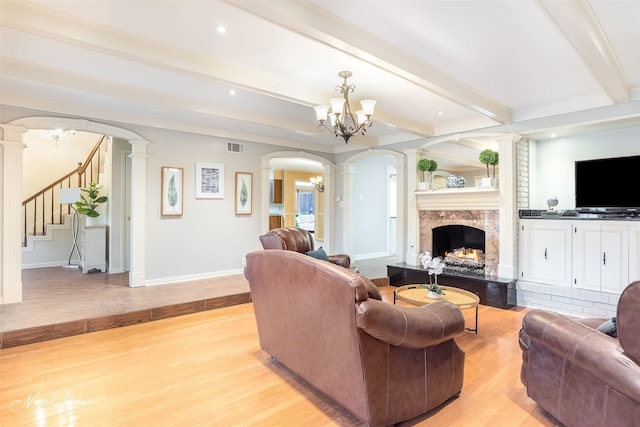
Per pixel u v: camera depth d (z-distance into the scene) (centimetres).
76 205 623
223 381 250
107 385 244
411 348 197
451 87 351
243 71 326
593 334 175
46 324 327
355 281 180
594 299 402
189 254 534
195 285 499
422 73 315
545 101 424
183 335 343
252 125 530
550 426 200
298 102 379
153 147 496
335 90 382
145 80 363
